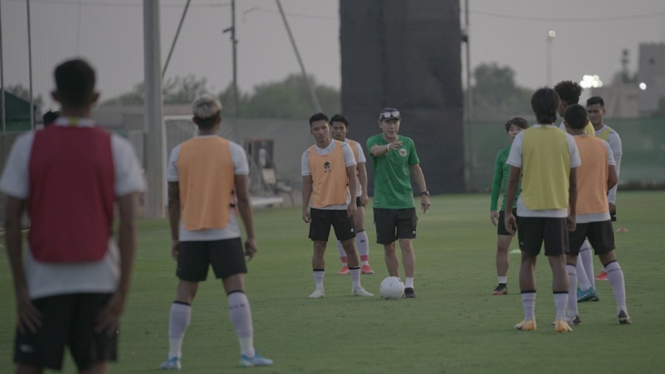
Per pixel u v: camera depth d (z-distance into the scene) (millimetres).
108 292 10523
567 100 21969
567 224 18516
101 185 10383
